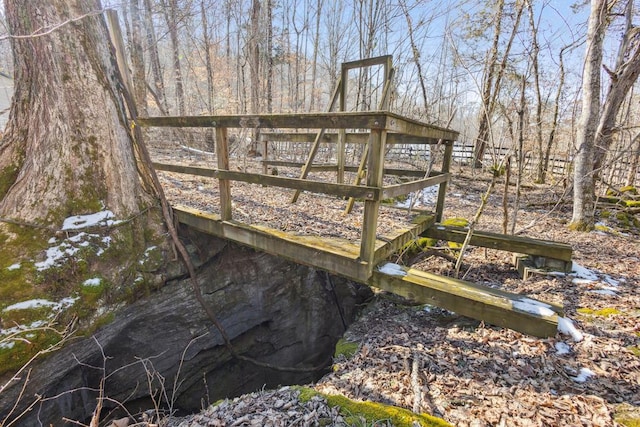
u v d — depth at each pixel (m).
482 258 4.52
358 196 2.56
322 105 19.55
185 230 4.02
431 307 3.71
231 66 16.78
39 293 2.69
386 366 2.72
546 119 10.73
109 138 3.36
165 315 3.64
